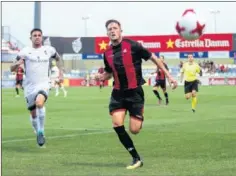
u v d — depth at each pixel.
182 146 22.17
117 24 17.58
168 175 16.05
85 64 141.12
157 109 45.16
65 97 67.94
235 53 129.00
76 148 22.05
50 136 26.25
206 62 128.88
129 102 17.73
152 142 23.47
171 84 17.97
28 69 22.59
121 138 17.56
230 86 108.62
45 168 17.47
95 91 88.50
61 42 131.62
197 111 42.59
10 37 118.69
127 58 17.47
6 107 49.34
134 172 16.64
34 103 22.80
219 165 17.64
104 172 16.70
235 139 24.22
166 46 130.00
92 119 36.31
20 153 20.80
